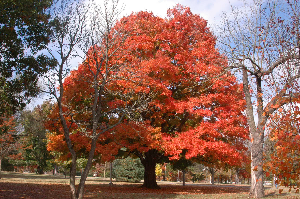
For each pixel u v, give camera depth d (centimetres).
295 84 673
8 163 4903
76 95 1574
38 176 3594
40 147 4406
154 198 1397
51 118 1567
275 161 545
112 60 1464
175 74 1752
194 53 1708
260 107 1244
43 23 1282
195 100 1591
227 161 1608
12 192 1329
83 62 1394
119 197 1400
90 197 1368
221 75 1505
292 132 547
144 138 1611
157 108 1853
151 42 1725
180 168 2439
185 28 1806
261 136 1313
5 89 1315
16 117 2791
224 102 1642
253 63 1283
